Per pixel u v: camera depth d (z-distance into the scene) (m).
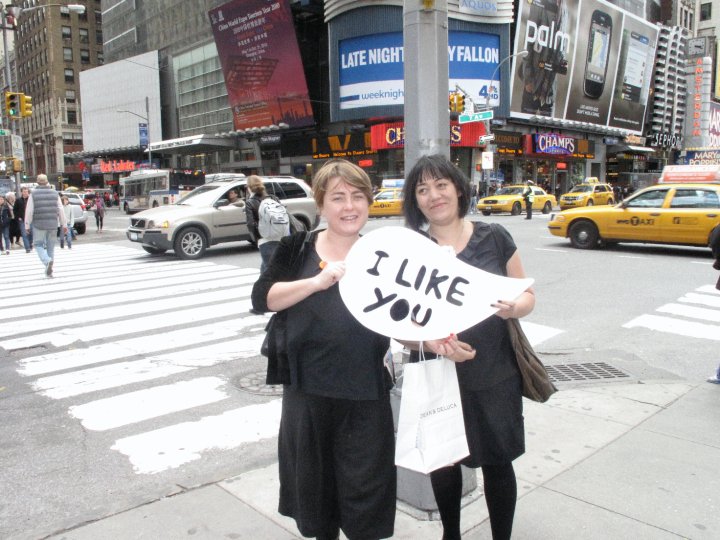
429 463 2.20
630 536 2.81
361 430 2.30
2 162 38.88
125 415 4.69
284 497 2.46
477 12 36.84
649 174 48.19
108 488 3.52
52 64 93.12
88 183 90.06
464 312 2.22
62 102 93.88
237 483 3.44
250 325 7.62
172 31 58.62
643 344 6.46
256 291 2.32
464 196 2.46
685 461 3.56
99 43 97.25
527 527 2.90
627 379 5.17
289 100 42.75
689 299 8.70
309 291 2.16
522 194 30.08
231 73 46.09
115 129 68.19
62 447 4.13
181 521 3.04
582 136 49.34
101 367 5.96
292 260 2.37
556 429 4.06
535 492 3.23
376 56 36.19
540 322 7.47
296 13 41.22
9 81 24.42
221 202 14.76
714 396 4.71
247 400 4.97
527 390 2.45
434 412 2.24
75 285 10.93
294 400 2.33
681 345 6.40
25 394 5.23
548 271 11.16
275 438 4.21
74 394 5.20
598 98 47.34
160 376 5.64
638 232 13.51
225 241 14.87
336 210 2.29
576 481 3.34
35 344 6.92
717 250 5.06
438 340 2.19
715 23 77.69
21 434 4.37
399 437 2.24
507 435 2.39
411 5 3.74
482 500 3.21
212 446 4.09
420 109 3.77
